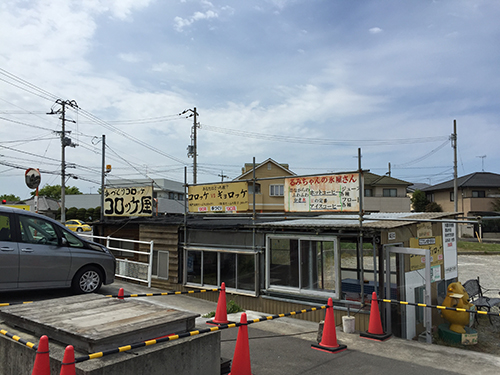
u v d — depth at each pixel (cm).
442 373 539
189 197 1101
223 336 692
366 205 4066
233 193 1009
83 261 903
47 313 443
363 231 771
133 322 407
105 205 1378
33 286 825
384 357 600
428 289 743
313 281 852
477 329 905
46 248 850
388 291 755
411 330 777
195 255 1091
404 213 1045
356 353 617
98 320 413
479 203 3978
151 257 1162
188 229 1109
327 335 633
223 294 795
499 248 2697
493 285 1455
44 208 4728
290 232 885
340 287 805
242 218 1085
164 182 4494
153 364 377
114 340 371
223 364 496
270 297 909
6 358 417
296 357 594
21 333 428
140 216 1278
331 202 815
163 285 1149
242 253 981
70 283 886
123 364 350
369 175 4353
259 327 772
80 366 333
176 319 429
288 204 878
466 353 629
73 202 5556
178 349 404
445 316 783
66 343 383
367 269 957
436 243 937
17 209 838
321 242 842
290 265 895
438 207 4247
